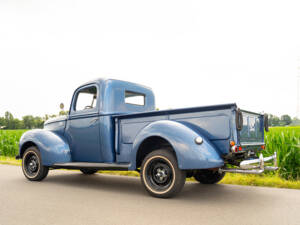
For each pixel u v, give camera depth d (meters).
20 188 5.65
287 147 6.79
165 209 3.93
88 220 3.43
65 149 6.30
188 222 3.32
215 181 6.01
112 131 5.67
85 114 6.05
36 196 4.87
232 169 4.32
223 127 4.21
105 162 5.68
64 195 4.95
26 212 3.81
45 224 3.29
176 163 4.44
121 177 7.23
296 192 5.13
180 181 4.43
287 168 6.67
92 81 6.03
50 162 6.18
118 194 5.02
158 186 4.69
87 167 5.51
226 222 3.32
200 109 4.42
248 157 4.76
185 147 4.23
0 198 4.71
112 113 5.75
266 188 5.54
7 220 3.46
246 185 5.92
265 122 5.46
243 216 3.56
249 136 4.84
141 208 3.99
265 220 3.39
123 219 3.46
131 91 6.36
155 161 4.71
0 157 13.22
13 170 8.55
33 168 6.66
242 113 4.59
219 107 4.26
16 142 13.69
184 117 4.61
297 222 3.31
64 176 7.47
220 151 4.25
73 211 3.85
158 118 4.93
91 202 4.39
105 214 3.69
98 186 5.88
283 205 4.13
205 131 4.38
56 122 6.80
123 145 5.42
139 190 5.41
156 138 4.86
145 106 6.73
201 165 4.09
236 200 4.48
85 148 6.05
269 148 7.30
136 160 5.04
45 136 6.42
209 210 3.86
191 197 4.71
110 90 5.85
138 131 5.17
